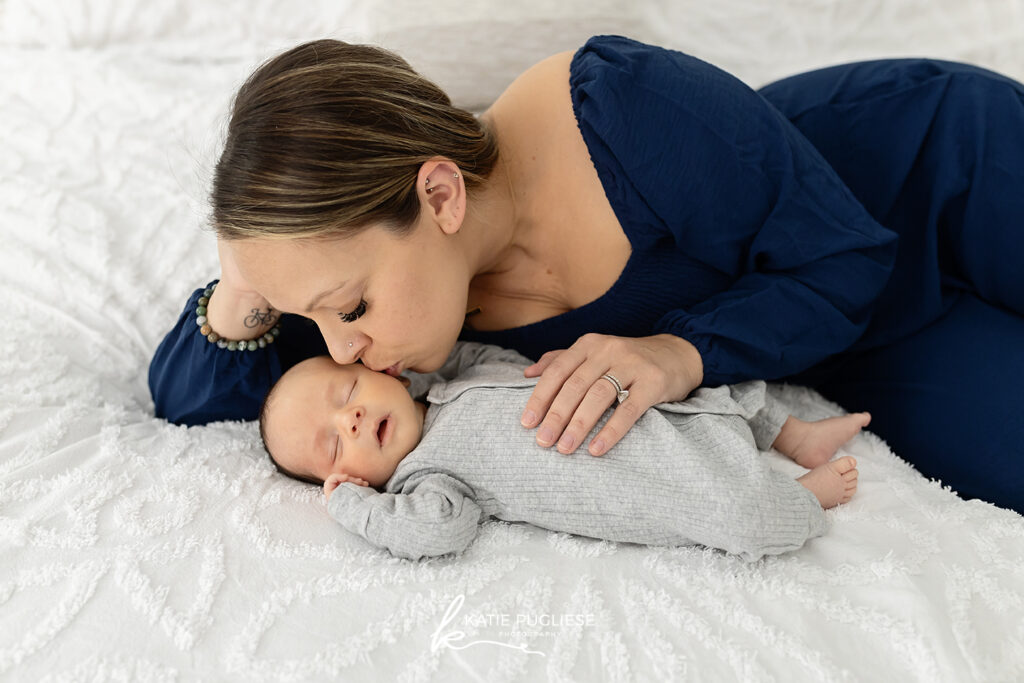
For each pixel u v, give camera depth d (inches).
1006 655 35.4
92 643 34.4
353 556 40.3
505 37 70.6
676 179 44.3
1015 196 48.0
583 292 49.9
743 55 75.3
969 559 39.1
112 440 46.8
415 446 48.4
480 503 44.3
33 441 45.9
